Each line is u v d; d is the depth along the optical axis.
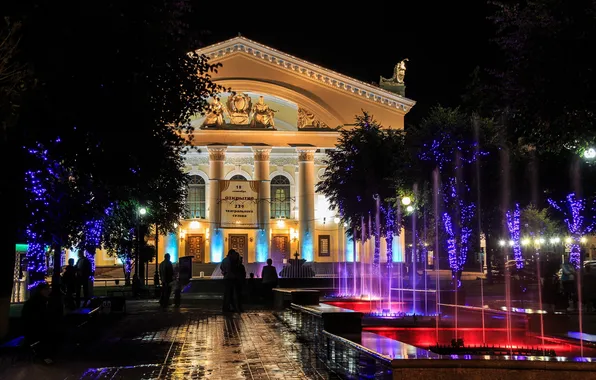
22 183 11.98
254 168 53.19
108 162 13.22
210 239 52.22
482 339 14.20
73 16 11.60
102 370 9.73
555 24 13.20
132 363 10.38
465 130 28.30
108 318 19.09
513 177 26.58
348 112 54.12
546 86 13.11
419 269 57.62
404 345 7.98
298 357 10.83
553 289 20.33
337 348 10.08
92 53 11.91
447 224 28.64
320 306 14.03
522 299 25.16
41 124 11.66
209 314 20.41
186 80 14.00
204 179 56.53
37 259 21.91
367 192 35.03
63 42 11.54
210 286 36.88
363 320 15.98
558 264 28.05
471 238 32.84
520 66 13.73
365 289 36.28
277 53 53.25
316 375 9.09
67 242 17.06
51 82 11.55
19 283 25.25
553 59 12.98
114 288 40.28
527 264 43.06
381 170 35.00
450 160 28.02
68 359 10.82
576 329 15.52
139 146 13.38
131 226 28.05
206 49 52.28
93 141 12.85
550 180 25.30
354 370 8.78
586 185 24.38
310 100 53.66
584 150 14.98
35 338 10.80
